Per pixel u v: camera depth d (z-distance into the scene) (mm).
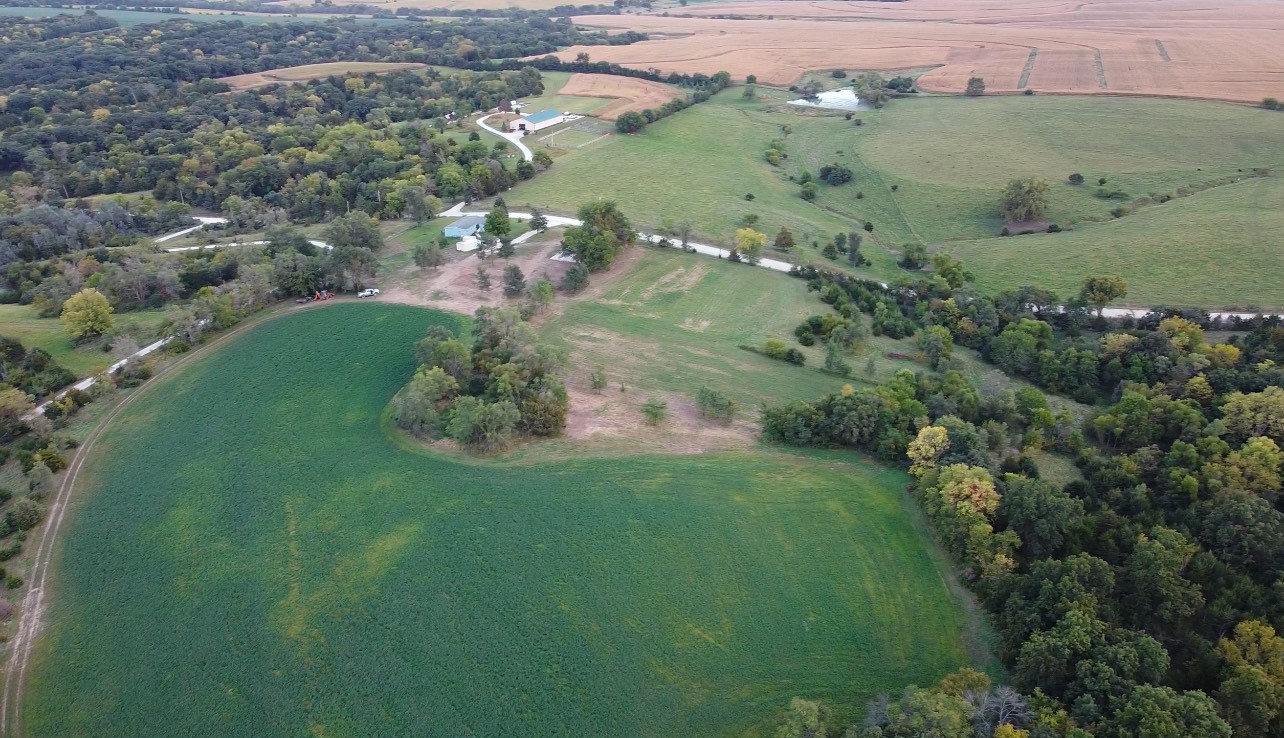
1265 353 121875
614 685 75000
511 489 101062
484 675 76125
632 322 146375
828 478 102750
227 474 104625
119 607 84500
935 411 109625
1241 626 72250
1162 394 112812
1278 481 91500
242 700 74125
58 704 73938
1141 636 70562
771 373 129750
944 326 144625
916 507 97062
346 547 92125
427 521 95750
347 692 74688
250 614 83438
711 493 100125
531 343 124625
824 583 86250
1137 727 61688
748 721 71562
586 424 115062
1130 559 80125
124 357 129500
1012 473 95125
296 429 114062
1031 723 64562
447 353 120312
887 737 64125
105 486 102500
